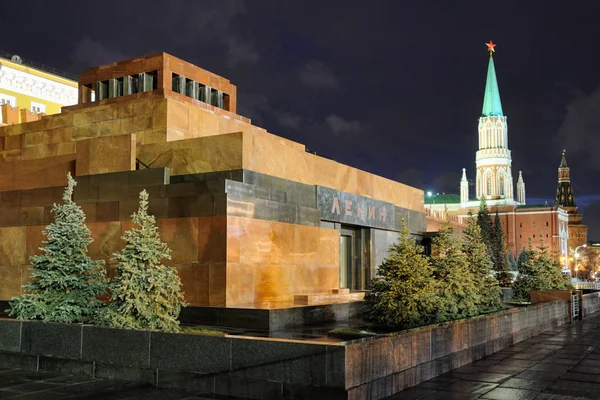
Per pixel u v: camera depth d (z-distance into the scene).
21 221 21.97
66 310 14.10
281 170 22.84
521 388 10.40
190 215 18.80
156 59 24.36
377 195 30.48
